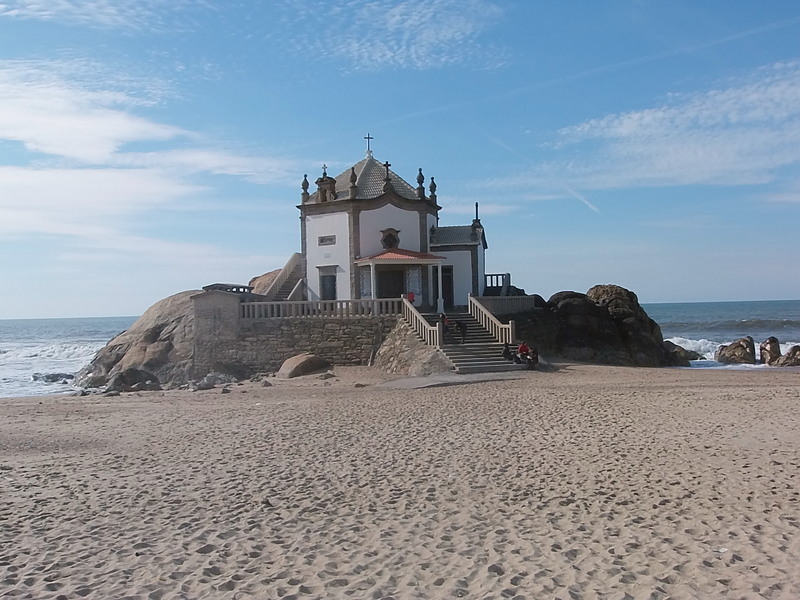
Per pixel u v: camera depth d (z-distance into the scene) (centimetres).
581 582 809
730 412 2056
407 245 4606
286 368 3812
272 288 4659
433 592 801
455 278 4791
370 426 2008
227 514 1144
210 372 4103
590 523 1044
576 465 1426
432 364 3472
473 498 1209
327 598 791
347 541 996
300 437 1864
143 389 3672
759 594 750
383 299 4006
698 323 11012
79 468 1536
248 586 829
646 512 1085
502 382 3114
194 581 849
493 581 822
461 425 1973
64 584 844
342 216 4519
